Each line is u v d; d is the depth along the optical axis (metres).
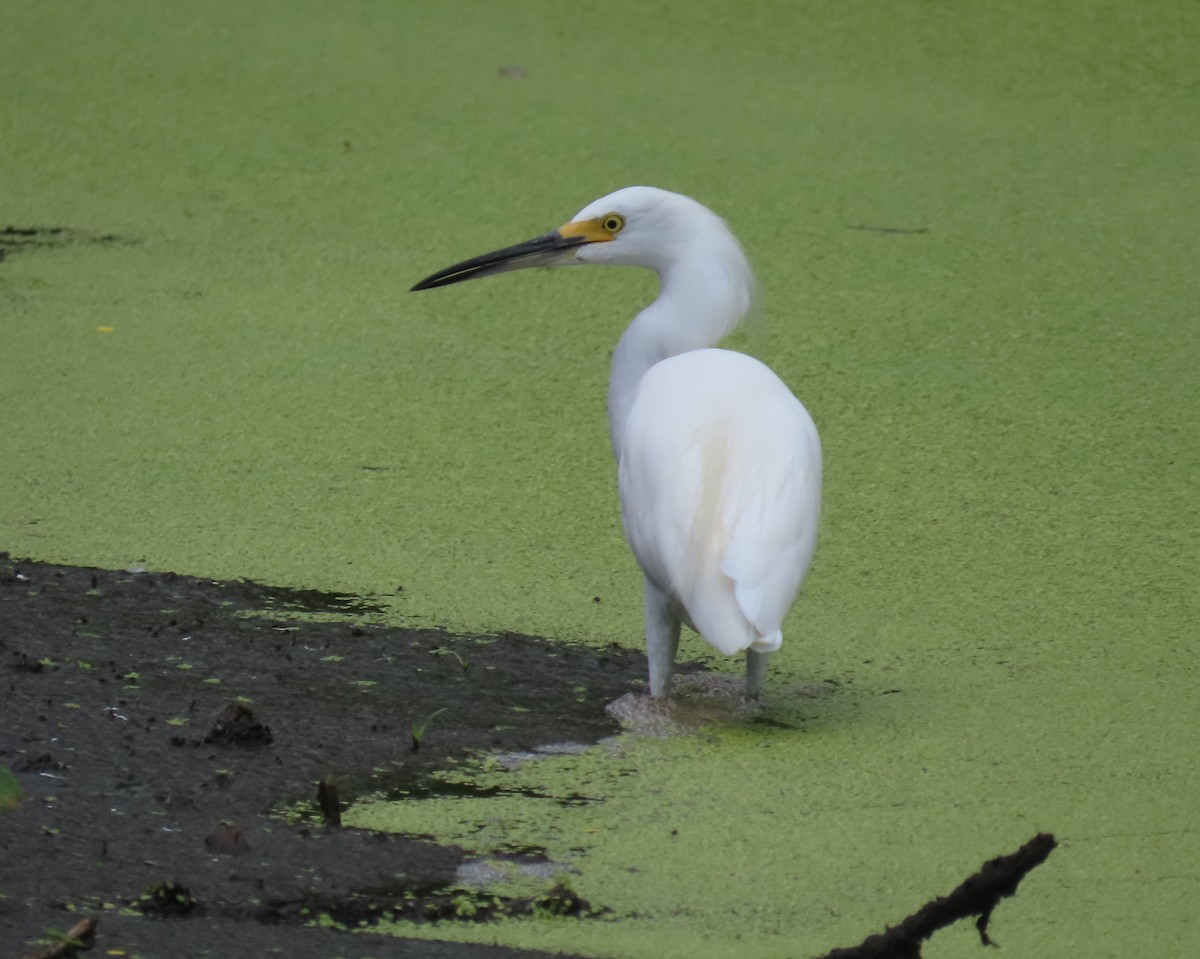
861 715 7.91
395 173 16.34
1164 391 11.91
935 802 7.02
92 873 6.14
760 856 6.53
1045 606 9.05
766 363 12.41
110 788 6.85
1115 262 14.39
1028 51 19.48
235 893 6.07
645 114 17.86
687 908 6.13
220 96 18.22
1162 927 6.05
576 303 13.73
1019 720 7.84
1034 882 6.39
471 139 17.16
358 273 14.17
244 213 15.49
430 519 10.05
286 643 8.52
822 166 16.55
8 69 18.75
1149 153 17.09
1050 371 12.27
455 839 6.60
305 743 7.41
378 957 5.67
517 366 12.43
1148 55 19.25
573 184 15.98
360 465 10.76
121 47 19.53
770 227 15.03
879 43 19.94
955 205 15.66
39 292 13.66
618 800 7.00
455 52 19.72
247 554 9.55
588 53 19.75
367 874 6.28
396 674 8.23
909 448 11.03
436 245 14.73
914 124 17.73
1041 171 16.55
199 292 13.73
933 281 13.96
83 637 8.45
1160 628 8.80
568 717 7.84
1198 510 10.18
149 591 9.06
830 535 9.91
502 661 8.44
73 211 15.48
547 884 6.27
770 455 7.46
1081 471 10.71
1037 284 13.90
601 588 9.27
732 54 19.70
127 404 11.63
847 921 6.04
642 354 8.78
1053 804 7.02
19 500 10.16
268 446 11.02
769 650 7.19
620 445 8.91
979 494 10.41
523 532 9.91
